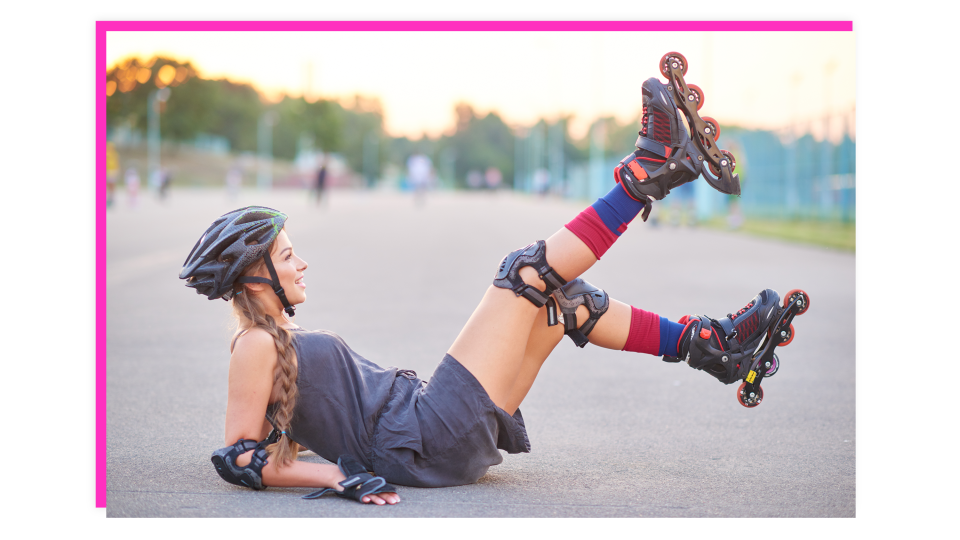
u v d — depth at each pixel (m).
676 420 4.06
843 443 3.65
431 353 5.67
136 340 6.07
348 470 2.83
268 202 39.28
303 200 45.81
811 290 9.02
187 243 14.30
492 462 2.98
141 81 72.81
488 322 2.86
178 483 3.02
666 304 7.94
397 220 24.81
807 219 19.44
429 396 2.91
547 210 36.31
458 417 2.85
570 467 3.27
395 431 2.88
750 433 3.82
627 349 3.16
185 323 6.84
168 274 10.04
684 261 12.32
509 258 2.88
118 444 3.54
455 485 2.98
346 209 33.72
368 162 117.19
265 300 2.87
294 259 2.89
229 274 2.78
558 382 4.90
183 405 4.23
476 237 17.58
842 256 13.08
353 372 2.95
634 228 20.98
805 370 5.24
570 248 2.83
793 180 20.27
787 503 2.88
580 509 2.78
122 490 2.93
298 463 2.87
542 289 2.85
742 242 16.16
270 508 2.74
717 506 2.83
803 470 3.26
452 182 119.56
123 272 10.19
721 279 9.99
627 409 4.27
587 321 3.05
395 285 9.44
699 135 2.96
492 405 2.86
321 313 7.37
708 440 3.70
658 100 2.92
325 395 2.86
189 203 33.12
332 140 91.75
